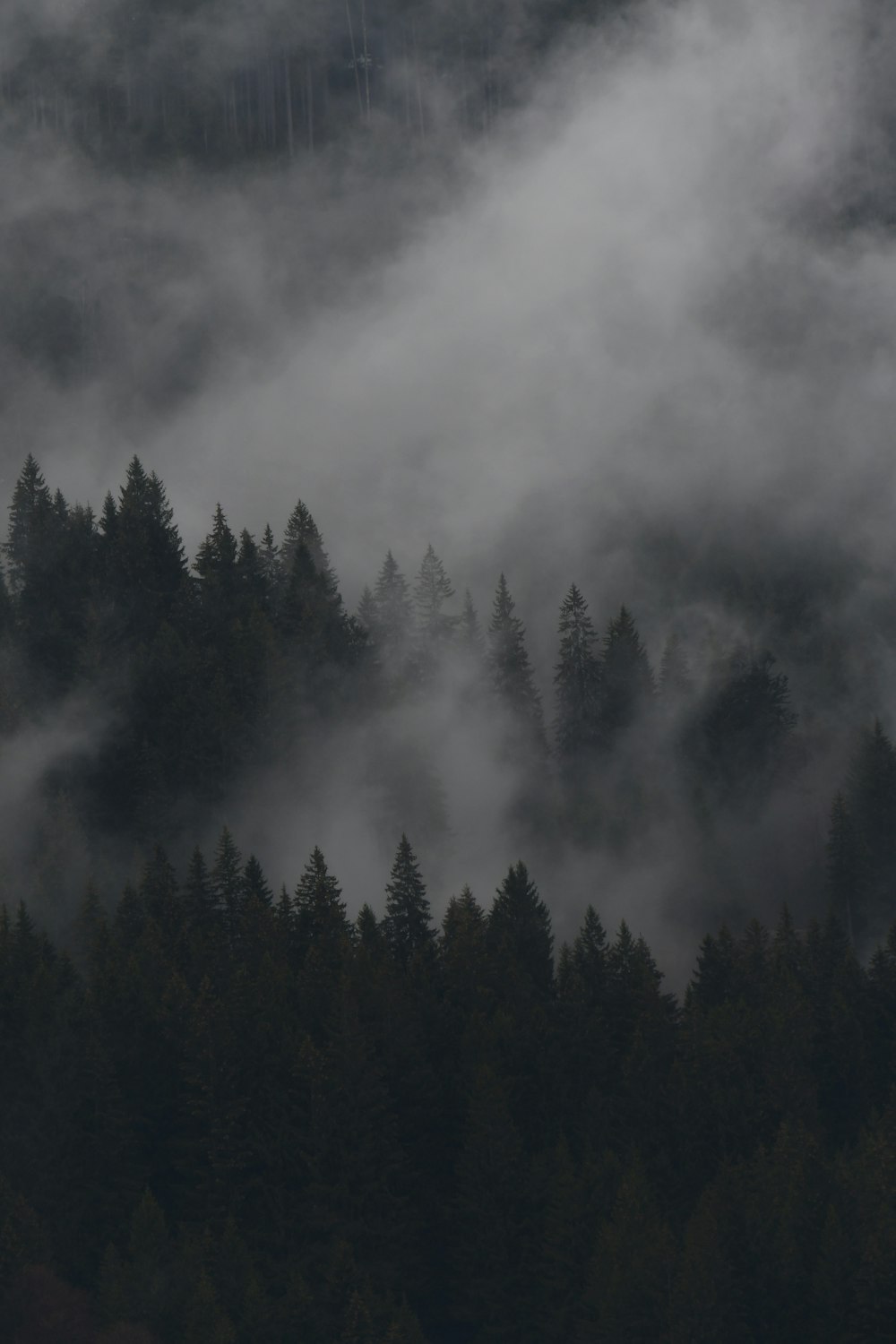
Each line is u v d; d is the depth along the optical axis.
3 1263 184.12
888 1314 185.62
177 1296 186.00
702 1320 182.38
